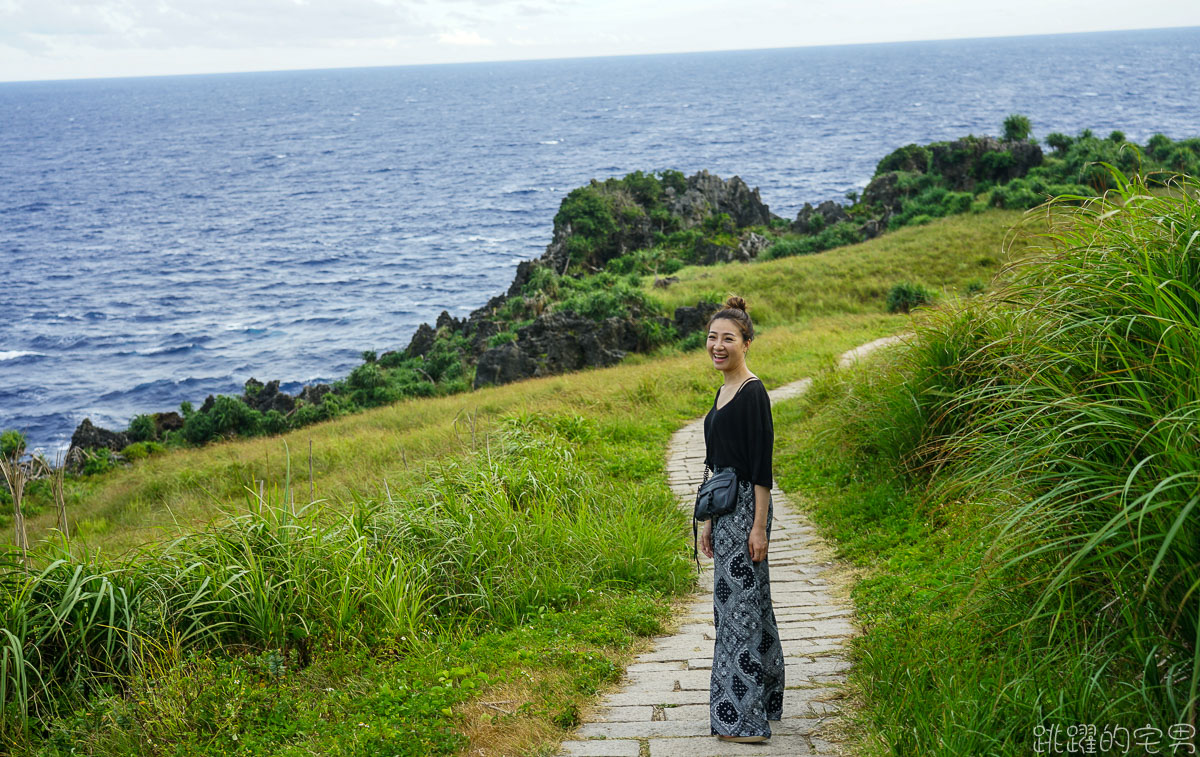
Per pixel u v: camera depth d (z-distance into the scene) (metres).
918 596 5.03
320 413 36.81
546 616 5.93
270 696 4.70
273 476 18.16
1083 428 3.43
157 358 73.88
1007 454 3.80
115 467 31.67
